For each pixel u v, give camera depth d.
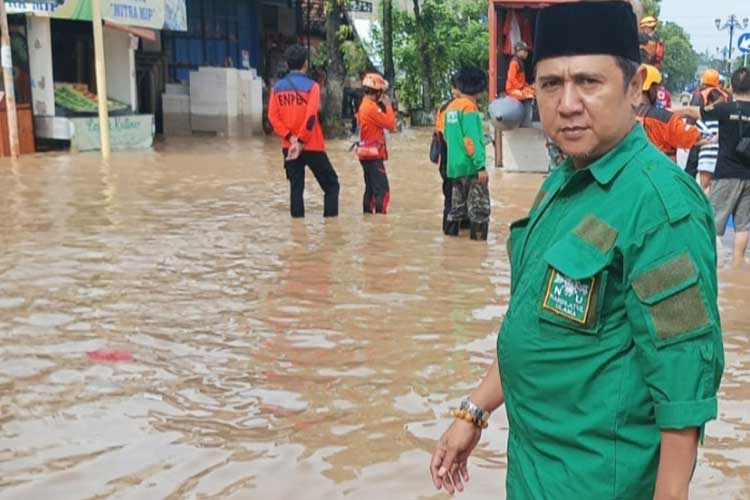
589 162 2.04
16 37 17.80
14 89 17.33
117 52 20.12
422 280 7.28
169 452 4.04
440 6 30.53
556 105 2.02
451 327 5.95
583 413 1.95
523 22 15.30
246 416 4.45
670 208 1.85
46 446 4.09
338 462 3.95
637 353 1.89
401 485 3.73
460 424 2.46
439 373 5.06
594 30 1.94
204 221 10.03
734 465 3.94
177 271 7.54
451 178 9.07
